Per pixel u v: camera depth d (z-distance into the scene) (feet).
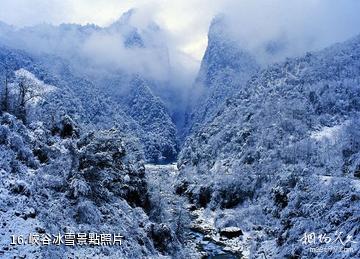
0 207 113.09
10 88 219.82
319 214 202.18
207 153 481.05
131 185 221.25
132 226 171.32
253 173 371.97
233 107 614.75
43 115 227.81
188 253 218.59
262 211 306.55
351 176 281.33
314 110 491.31
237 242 262.88
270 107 492.54
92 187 161.38
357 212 176.65
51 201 138.51
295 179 295.07
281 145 400.26
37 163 157.07
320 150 372.58
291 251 188.96
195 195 377.50
